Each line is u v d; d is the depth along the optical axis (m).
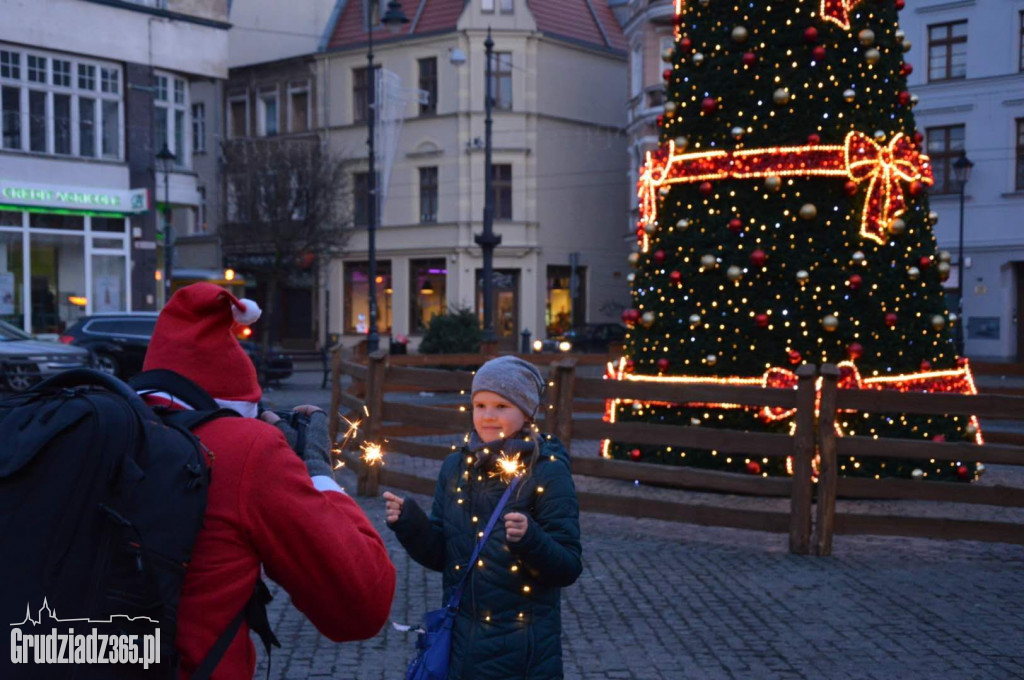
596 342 39.72
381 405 9.94
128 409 1.91
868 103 10.12
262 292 46.94
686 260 10.37
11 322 27.53
